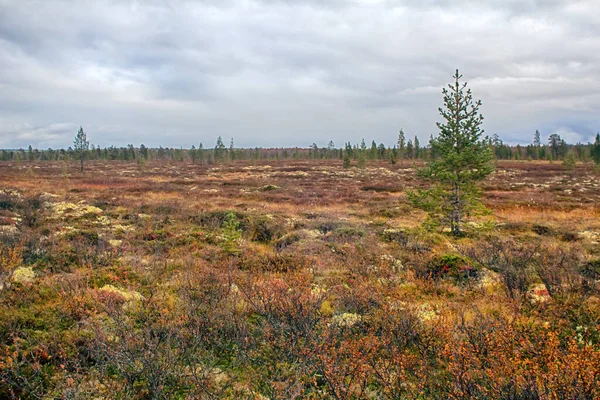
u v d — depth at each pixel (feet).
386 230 56.90
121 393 16.44
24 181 133.80
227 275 30.50
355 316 24.39
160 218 60.95
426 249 46.60
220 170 233.96
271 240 52.49
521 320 24.06
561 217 74.90
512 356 19.76
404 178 170.19
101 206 73.77
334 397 16.58
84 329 21.57
